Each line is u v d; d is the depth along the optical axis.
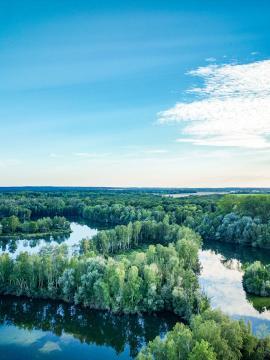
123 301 97.88
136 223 180.75
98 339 92.19
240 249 177.12
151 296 99.00
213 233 198.00
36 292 110.25
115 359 82.62
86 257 117.69
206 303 92.25
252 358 66.25
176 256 124.38
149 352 65.19
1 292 112.94
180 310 96.38
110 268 102.62
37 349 86.44
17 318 103.06
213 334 63.66
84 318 101.50
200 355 57.91
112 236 164.38
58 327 97.94
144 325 96.25
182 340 63.59
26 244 195.00
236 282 124.31
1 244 195.50
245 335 67.88
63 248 139.50
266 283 111.81
